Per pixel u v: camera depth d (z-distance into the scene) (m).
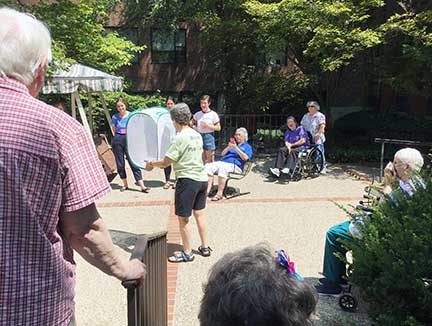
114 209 6.77
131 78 17.52
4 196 1.25
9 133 1.26
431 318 2.53
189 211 4.45
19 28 1.35
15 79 1.35
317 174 9.30
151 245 2.36
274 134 13.02
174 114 4.35
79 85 8.84
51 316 1.38
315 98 14.05
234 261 1.24
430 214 2.66
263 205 6.90
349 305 3.44
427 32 10.09
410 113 15.72
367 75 12.38
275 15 10.22
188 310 3.56
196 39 17.62
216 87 17.31
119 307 3.62
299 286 1.19
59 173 1.32
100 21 15.23
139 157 7.76
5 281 1.28
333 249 3.61
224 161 7.39
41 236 1.31
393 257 2.64
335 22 9.74
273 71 14.91
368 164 11.00
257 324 1.11
